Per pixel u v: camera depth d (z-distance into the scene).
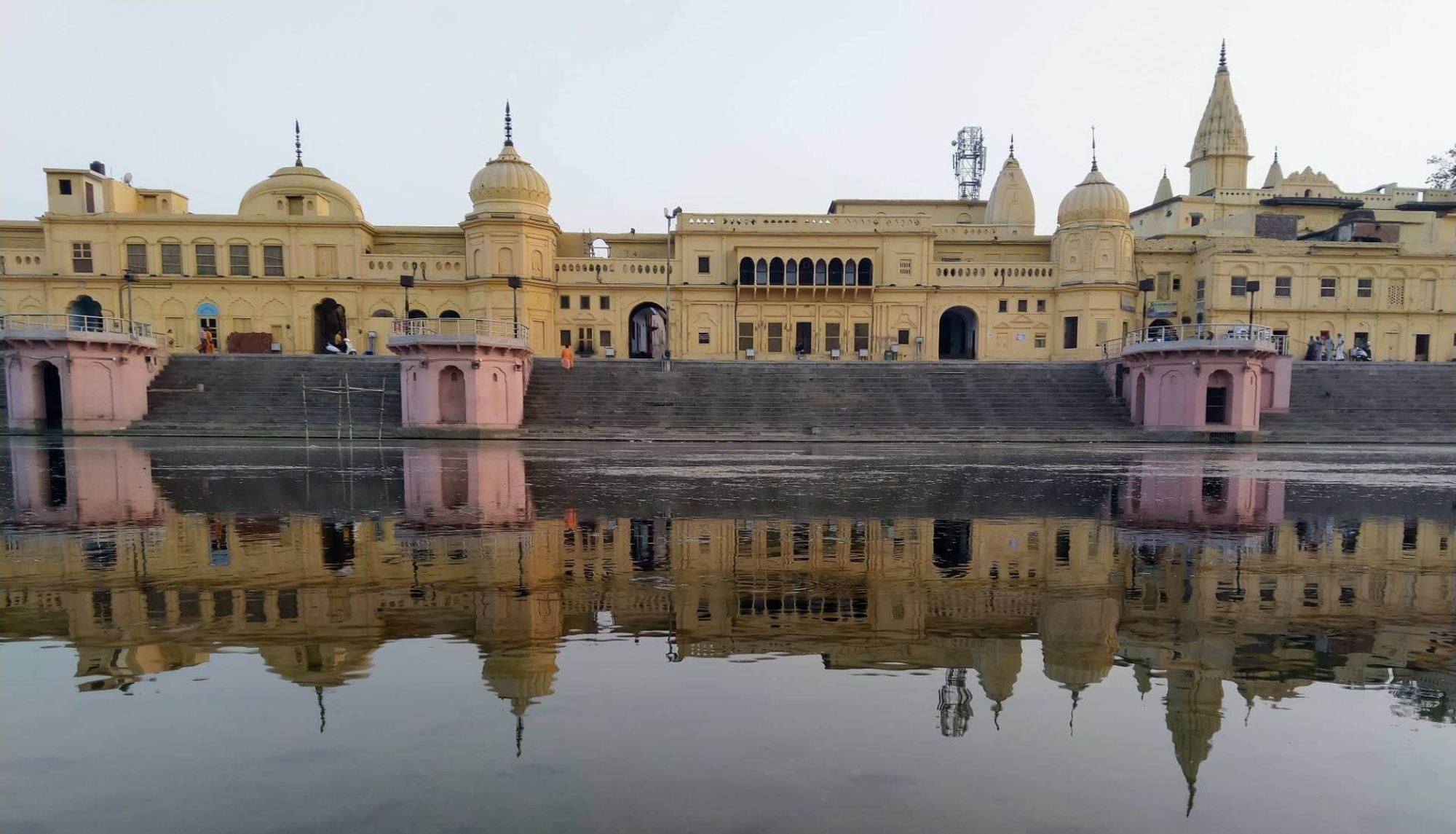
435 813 2.96
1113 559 7.75
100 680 4.36
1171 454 22.64
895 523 9.80
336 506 10.92
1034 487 13.86
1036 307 44.53
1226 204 50.59
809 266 44.06
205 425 28.77
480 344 28.70
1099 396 32.94
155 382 31.39
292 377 32.00
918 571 7.19
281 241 42.47
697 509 10.88
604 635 5.23
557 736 3.67
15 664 4.62
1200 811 3.03
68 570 6.97
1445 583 6.83
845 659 4.80
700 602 6.07
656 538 8.73
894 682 4.41
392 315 43.19
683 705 4.05
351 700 4.09
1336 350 40.12
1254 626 5.52
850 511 10.84
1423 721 3.96
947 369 34.78
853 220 44.25
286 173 44.19
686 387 32.97
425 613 5.72
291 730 3.72
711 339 44.28
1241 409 28.88
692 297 44.19
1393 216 47.38
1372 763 3.49
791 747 3.57
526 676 4.46
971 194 62.34
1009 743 3.63
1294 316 43.59
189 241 42.12
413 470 16.31
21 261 41.56
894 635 5.27
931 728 3.79
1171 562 7.60
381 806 3.02
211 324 42.38
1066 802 3.09
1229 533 9.23
